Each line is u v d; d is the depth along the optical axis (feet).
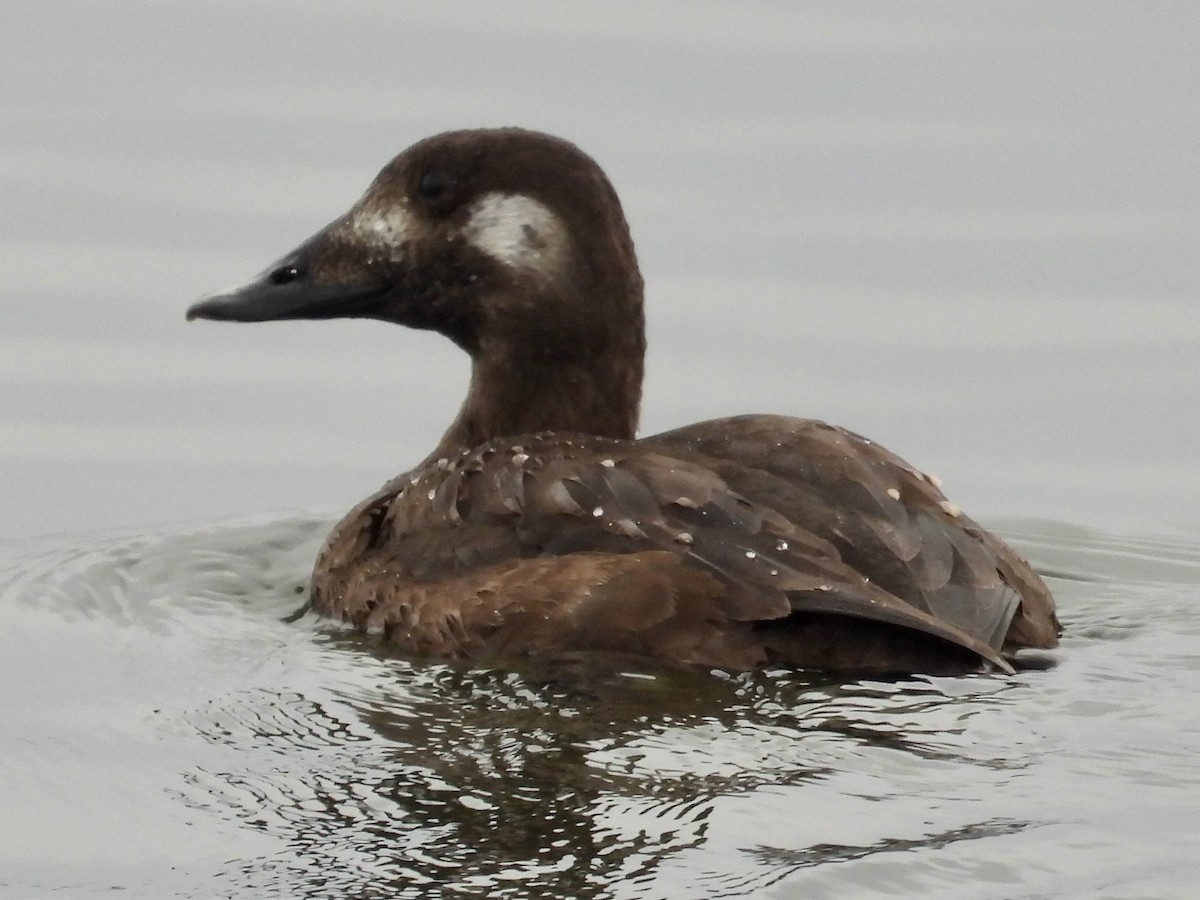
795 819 30.14
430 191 43.39
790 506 36.55
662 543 36.29
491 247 42.88
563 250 42.39
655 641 35.65
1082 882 28.09
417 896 28.45
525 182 42.63
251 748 34.60
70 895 29.89
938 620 34.42
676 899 27.94
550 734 33.58
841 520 36.24
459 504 38.99
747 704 34.17
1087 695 34.27
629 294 42.75
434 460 43.80
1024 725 33.12
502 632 36.88
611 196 42.75
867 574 35.50
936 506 37.24
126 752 34.94
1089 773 31.45
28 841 31.81
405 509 40.34
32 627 42.19
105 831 32.01
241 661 39.17
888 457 38.27
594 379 42.70
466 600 37.47
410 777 32.55
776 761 32.09
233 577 45.60
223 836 31.35
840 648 35.19
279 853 30.48
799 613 35.40
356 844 30.35
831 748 32.45
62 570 46.01
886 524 36.22
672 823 30.19
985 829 29.68
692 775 31.76
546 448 39.19
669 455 38.22
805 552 35.60
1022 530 50.03
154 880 30.25
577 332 42.50
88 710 37.06
